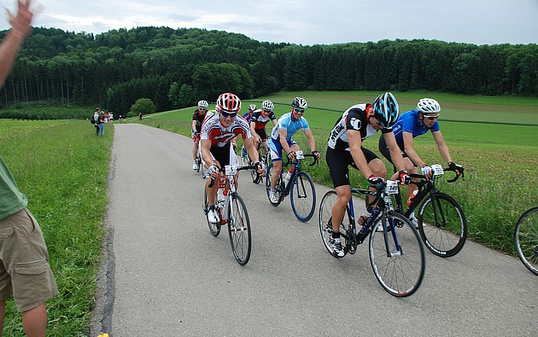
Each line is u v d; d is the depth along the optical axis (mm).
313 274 3668
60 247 4086
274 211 5875
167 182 8078
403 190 5902
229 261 3990
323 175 7836
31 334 2189
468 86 68812
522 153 17406
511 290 3320
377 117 3465
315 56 91625
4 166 2213
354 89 84938
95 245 4309
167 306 3094
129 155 12688
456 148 19297
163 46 164250
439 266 3848
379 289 3365
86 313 2967
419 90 75500
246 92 85812
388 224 3350
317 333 2717
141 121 52406
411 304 3100
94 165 9789
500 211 4574
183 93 85938
